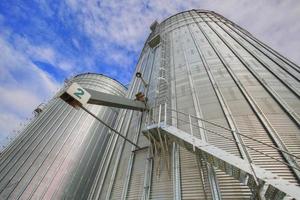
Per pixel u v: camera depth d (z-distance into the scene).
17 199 22.84
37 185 24.52
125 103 14.85
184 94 16.61
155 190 11.21
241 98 14.23
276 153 10.02
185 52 23.62
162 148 11.98
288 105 12.59
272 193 6.61
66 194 25.16
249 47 22.86
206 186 9.82
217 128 12.34
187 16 35.12
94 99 12.34
